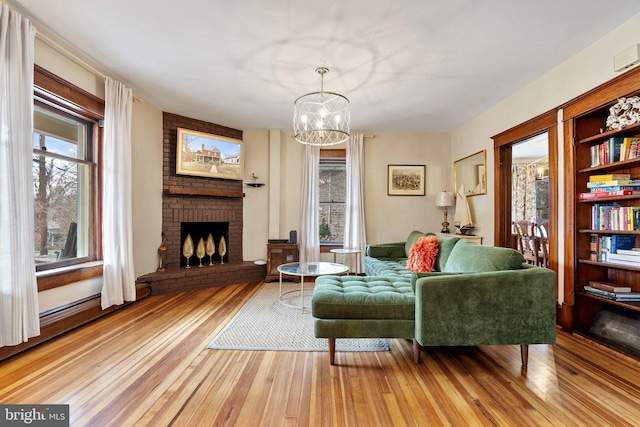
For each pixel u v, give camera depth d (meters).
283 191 5.20
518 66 2.96
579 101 2.68
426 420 1.55
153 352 2.30
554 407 1.66
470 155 4.58
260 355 2.28
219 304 3.56
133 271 3.48
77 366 2.07
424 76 3.16
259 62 2.91
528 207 6.73
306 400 1.72
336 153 5.26
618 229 2.49
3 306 2.08
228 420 1.55
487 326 2.07
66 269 2.74
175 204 4.38
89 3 2.11
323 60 2.85
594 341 2.49
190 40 2.55
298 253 5.10
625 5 2.09
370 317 2.16
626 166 2.45
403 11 2.15
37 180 2.68
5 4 2.06
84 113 3.02
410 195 5.25
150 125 4.02
